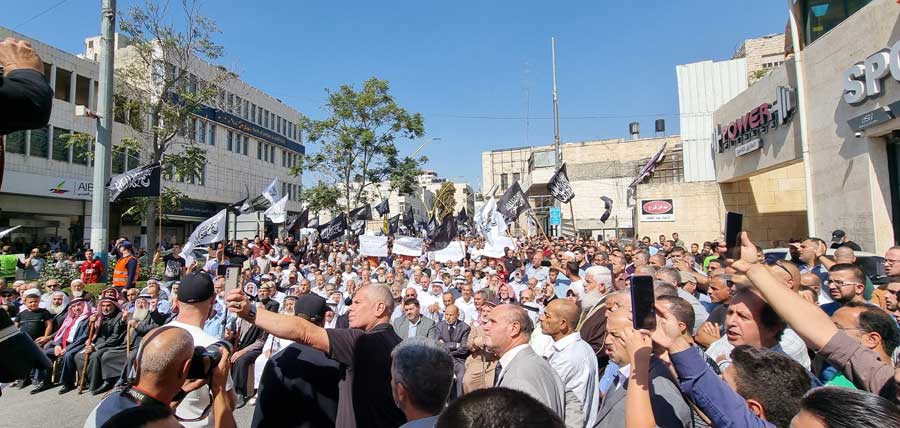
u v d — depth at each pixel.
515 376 3.23
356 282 11.59
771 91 15.63
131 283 13.10
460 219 32.53
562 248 17.39
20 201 26.61
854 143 11.40
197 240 11.29
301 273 14.96
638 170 37.66
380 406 3.09
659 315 2.25
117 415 1.79
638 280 2.21
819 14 13.11
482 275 12.97
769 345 2.84
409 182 27.08
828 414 1.57
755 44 32.16
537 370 3.25
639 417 2.08
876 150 10.88
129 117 23.48
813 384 2.43
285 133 51.12
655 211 22.61
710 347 3.62
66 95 28.64
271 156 48.69
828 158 12.44
